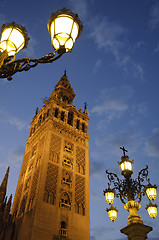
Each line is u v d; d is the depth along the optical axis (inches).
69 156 2017.7
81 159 2098.9
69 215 1625.2
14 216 1739.7
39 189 1612.9
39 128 2268.7
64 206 1660.9
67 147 2098.9
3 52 410.3
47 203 1582.2
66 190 1756.9
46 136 2015.3
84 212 1726.1
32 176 1859.0
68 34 399.9
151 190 580.7
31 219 1476.4
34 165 1927.9
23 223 1537.9
